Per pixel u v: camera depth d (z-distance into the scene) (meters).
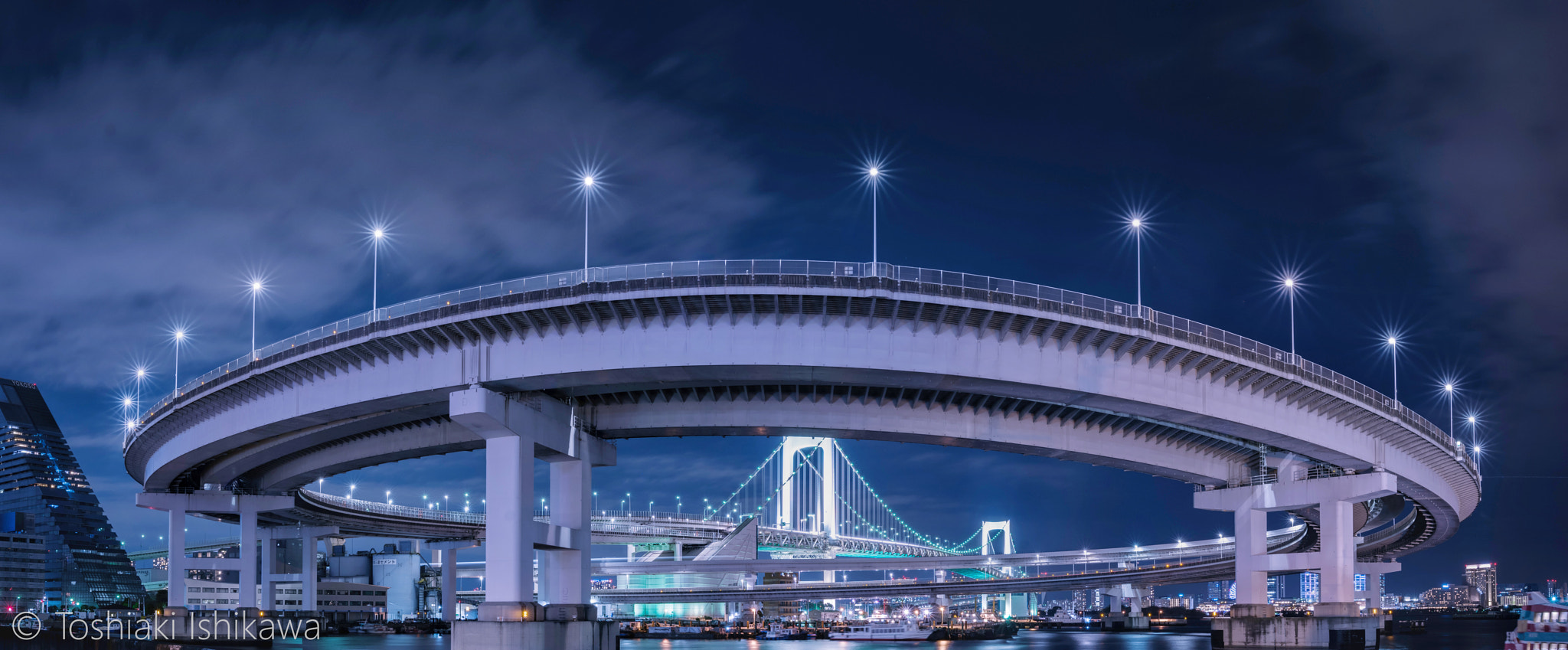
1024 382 80.25
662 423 93.75
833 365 77.31
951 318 78.44
